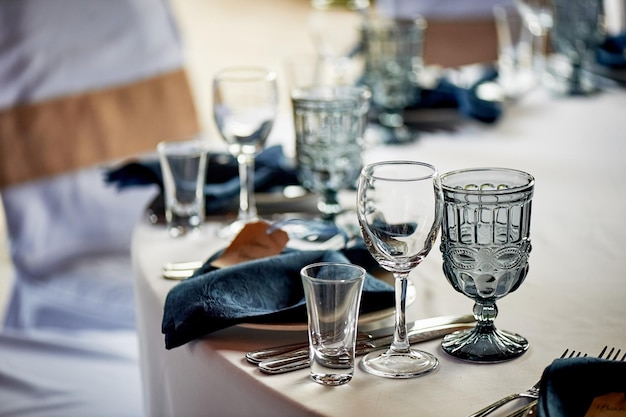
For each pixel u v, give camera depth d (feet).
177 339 3.92
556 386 3.15
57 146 9.31
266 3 32.14
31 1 9.21
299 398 3.41
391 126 7.70
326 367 3.52
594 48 9.21
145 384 5.04
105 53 9.61
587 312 4.23
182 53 10.16
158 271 4.85
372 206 3.64
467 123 8.03
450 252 3.77
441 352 3.83
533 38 9.67
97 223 9.48
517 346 3.80
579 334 3.99
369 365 3.67
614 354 3.77
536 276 4.71
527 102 8.84
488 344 3.78
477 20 13.01
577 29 9.03
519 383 3.52
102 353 7.25
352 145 5.48
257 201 5.95
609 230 5.39
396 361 3.67
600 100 8.87
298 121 5.46
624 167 6.68
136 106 9.79
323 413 3.29
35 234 9.16
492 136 7.64
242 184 5.58
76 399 6.49
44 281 8.86
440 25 13.00
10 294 9.12
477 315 3.85
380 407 3.34
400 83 7.62
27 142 9.16
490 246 3.68
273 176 6.15
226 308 3.94
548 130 7.80
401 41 7.48
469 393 3.44
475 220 3.67
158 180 5.92
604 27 9.18
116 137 9.64
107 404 6.44
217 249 5.21
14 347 7.27
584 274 4.72
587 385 3.20
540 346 3.87
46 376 6.82
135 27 9.80
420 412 3.30
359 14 8.77
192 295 4.02
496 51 13.04
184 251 5.19
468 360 3.71
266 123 5.55
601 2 9.00
